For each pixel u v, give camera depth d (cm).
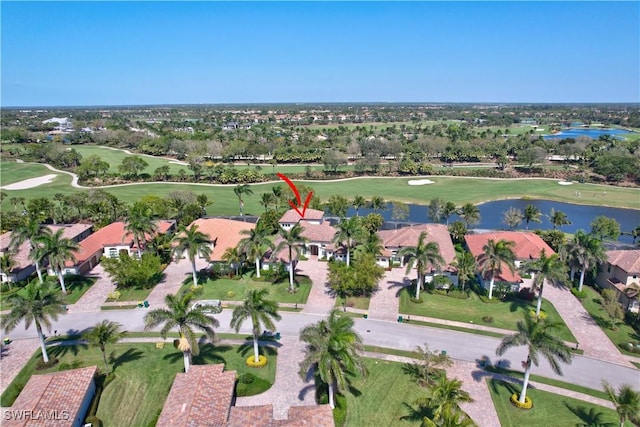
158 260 7000
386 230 9106
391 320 5903
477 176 16675
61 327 5741
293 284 6981
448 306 6294
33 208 10169
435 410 3772
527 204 13288
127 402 4300
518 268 6550
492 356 5100
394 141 19988
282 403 4266
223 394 3969
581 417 4100
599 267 7119
